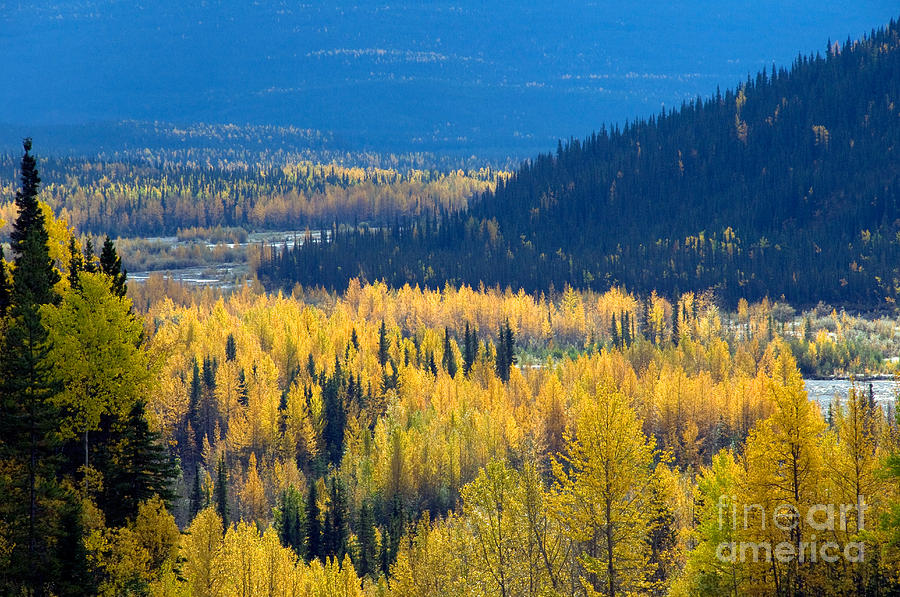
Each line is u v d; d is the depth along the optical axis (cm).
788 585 7238
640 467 7856
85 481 8281
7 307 9281
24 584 6862
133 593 7919
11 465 7194
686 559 9231
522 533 8050
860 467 7156
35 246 9575
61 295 9800
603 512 7788
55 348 8281
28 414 7338
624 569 7781
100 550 7662
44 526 7144
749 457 7425
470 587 8194
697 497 9888
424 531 10775
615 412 7794
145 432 8806
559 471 8131
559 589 8025
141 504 8494
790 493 7225
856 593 7044
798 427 7175
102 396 8419
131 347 8600
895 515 6284
